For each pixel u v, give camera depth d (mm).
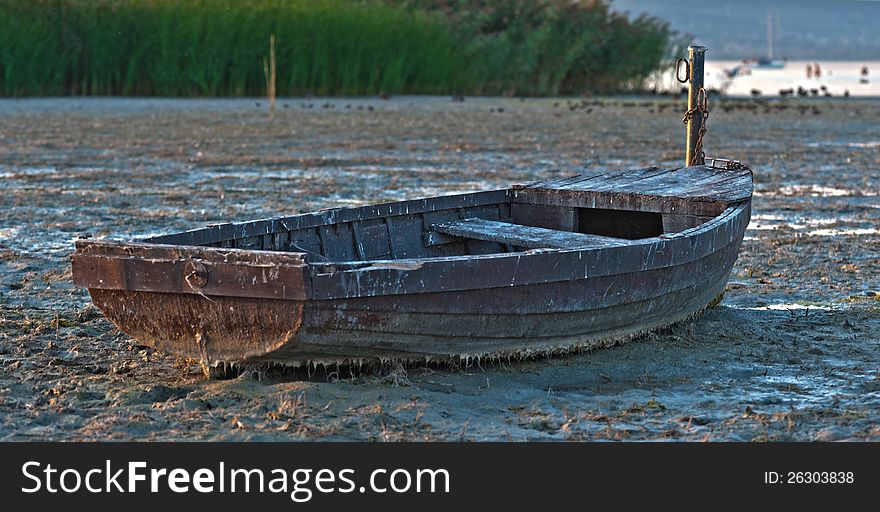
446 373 15031
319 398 13859
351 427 13133
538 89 92312
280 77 78250
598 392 14742
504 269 14531
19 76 69875
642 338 17031
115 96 73812
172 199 31891
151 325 14375
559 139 51500
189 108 66438
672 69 105375
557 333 15617
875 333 17844
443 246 19516
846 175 38594
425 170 39281
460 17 93000
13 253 23625
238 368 14727
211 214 29219
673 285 16797
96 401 14055
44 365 15539
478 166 40531
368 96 81500
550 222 20312
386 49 82500
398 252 18766
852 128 58688
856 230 27719
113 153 43750
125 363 15680
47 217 28469
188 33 74438
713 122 61906
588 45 96062
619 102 82688
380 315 13828
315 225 17469
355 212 18078
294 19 77750
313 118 61656
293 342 13625
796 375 15586
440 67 85688
